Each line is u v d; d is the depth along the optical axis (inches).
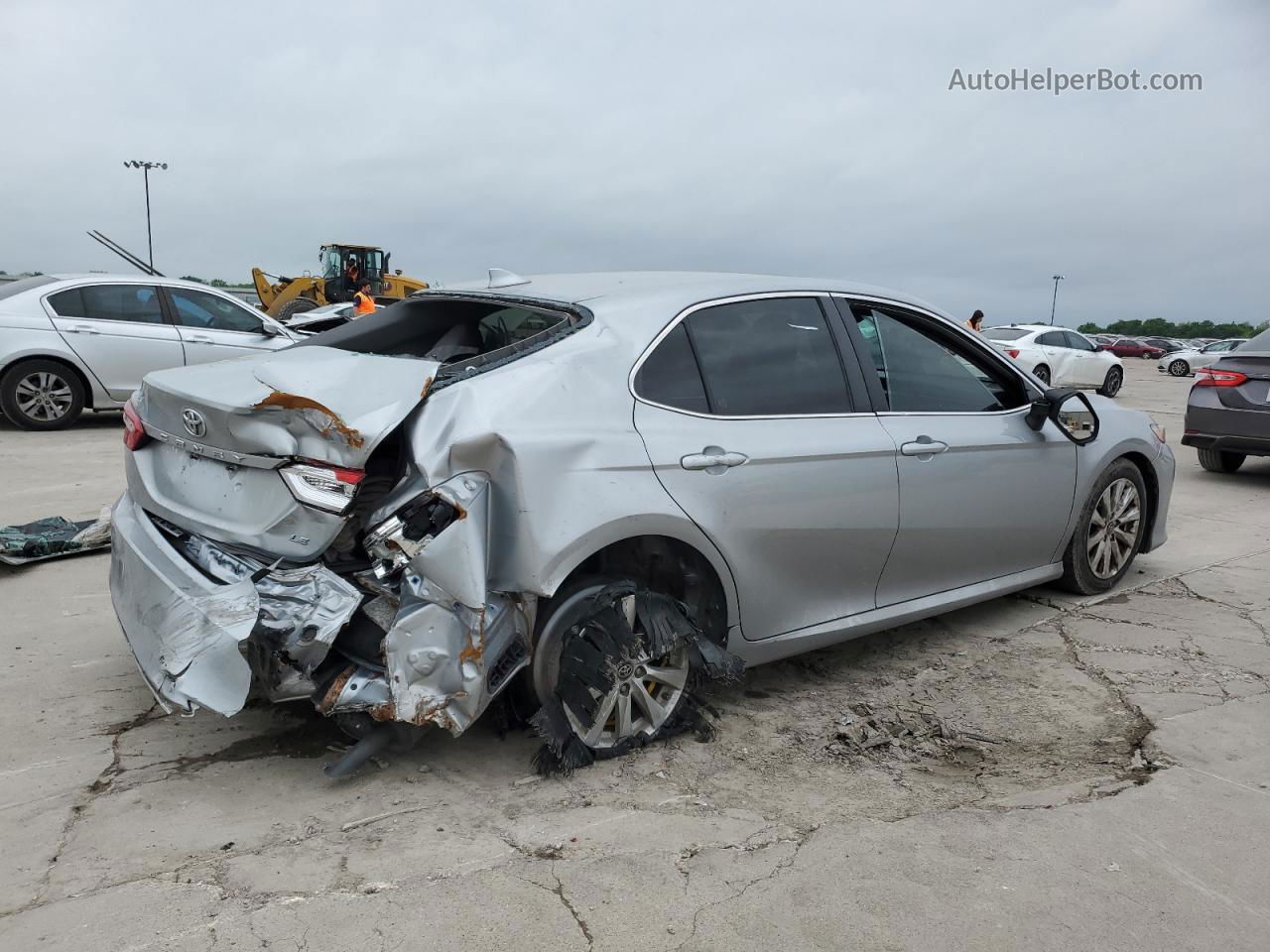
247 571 109.7
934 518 155.6
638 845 105.9
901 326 161.8
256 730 131.3
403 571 105.4
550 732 116.5
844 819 112.7
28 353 376.5
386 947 87.7
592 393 120.2
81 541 211.6
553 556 110.2
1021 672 159.8
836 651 169.3
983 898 97.3
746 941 90.1
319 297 1055.0
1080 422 180.9
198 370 127.6
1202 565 226.1
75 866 99.4
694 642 125.2
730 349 137.5
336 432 103.2
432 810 112.0
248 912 92.2
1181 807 116.1
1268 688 153.2
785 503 134.6
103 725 131.8
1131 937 91.9
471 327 151.9
